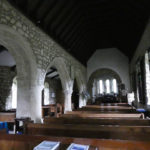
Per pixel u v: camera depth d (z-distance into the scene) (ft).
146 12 15.71
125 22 22.48
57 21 18.93
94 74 38.70
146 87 17.65
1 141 5.86
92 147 4.88
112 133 7.30
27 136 5.79
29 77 14.60
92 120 10.39
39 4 14.69
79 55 32.09
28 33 13.99
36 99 14.69
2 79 22.91
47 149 4.58
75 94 41.11
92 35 31.14
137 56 24.38
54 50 19.52
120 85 36.37
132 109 16.88
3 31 11.72
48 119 11.19
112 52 37.99
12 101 25.09
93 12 22.26
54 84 39.50
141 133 7.05
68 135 7.79
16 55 14.56
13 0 12.02
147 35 16.67
